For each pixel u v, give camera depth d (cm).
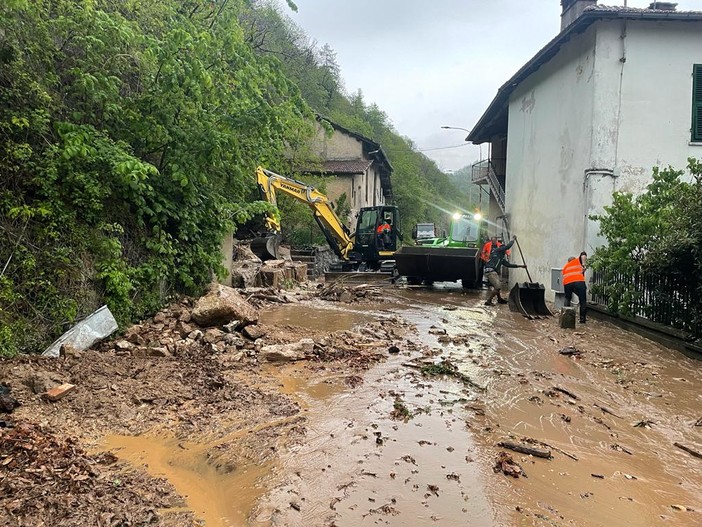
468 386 600
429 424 473
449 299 1501
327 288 1459
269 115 896
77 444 382
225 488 345
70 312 607
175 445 405
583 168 1240
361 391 562
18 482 304
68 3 713
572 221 1300
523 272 1688
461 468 386
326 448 411
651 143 1196
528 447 428
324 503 328
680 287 842
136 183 734
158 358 614
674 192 879
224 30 891
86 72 726
